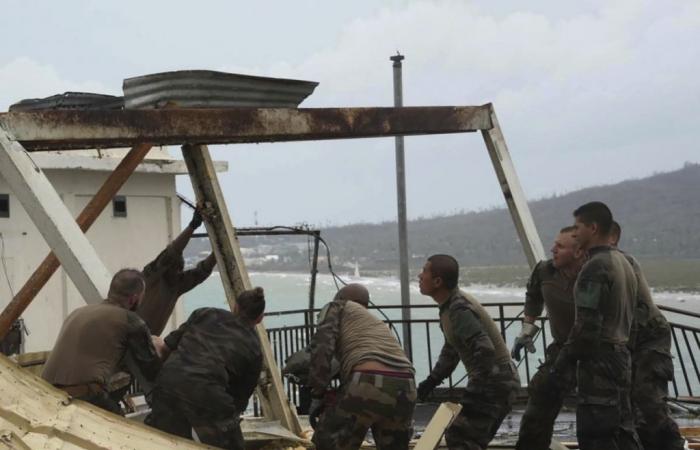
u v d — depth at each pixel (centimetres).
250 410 898
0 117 445
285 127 579
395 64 1212
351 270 11662
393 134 638
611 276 479
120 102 777
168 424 432
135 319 448
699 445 605
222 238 615
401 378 449
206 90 573
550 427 527
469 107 681
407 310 1078
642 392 557
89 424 339
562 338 542
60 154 952
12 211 918
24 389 335
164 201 1102
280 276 9969
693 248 11488
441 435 454
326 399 472
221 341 448
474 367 505
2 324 529
